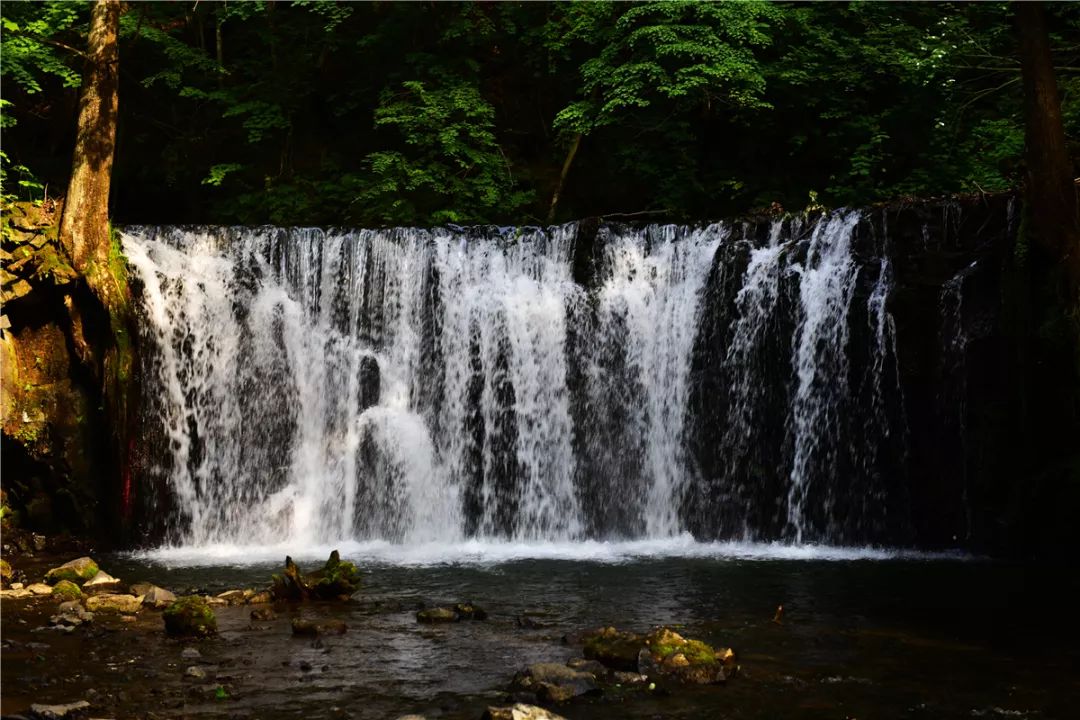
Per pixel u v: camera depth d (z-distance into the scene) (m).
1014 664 7.53
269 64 23.23
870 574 11.66
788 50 21.44
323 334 16.28
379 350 16.30
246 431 15.91
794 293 15.12
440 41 22.27
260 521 15.66
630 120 21.88
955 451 14.06
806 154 21.88
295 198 21.42
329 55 23.48
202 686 6.79
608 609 9.54
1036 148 12.85
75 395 14.87
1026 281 13.24
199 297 15.95
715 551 13.82
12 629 8.41
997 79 19.48
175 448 15.45
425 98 21.11
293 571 9.91
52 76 21.95
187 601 8.46
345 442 16.08
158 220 23.09
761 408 15.25
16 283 14.50
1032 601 9.98
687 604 9.80
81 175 15.01
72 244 14.81
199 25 22.70
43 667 7.21
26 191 20.62
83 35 20.70
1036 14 12.87
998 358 13.78
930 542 14.17
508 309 16.23
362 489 15.97
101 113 15.21
